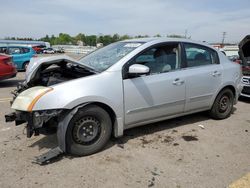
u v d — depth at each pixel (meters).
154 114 4.25
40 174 3.19
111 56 4.25
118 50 4.39
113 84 3.74
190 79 4.57
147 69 3.70
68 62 3.81
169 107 4.39
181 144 4.12
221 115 5.34
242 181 3.11
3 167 3.33
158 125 4.95
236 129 4.88
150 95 4.09
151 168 3.37
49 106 3.34
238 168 3.41
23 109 3.35
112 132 4.00
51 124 3.60
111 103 3.71
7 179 3.07
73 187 2.94
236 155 3.79
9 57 9.62
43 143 4.06
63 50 55.38
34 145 3.99
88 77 3.64
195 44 4.86
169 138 4.35
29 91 3.57
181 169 3.36
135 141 4.19
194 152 3.85
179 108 4.55
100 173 3.23
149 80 4.09
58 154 3.51
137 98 3.96
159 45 4.34
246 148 4.04
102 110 3.69
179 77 4.42
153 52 4.25
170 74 4.34
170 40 4.52
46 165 3.39
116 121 3.85
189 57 4.71
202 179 3.14
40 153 3.72
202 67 4.85
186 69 4.60
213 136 4.50
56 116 3.49
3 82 10.77
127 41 4.72
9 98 7.30
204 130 4.77
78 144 3.60
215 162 3.56
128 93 3.87
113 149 3.88
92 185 2.98
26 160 3.53
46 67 4.07
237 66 5.50
